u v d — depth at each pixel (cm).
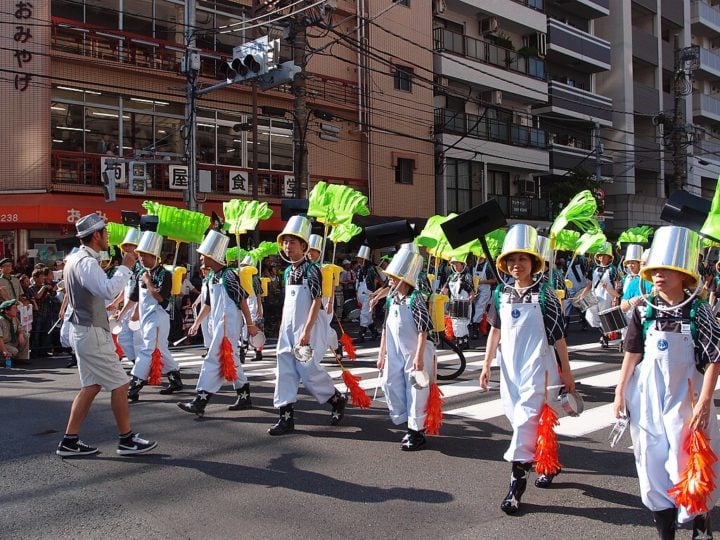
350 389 698
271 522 437
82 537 413
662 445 368
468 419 716
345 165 2528
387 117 2605
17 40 1900
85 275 547
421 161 2722
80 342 564
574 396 469
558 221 849
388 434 657
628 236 1309
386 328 621
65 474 534
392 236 882
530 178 3294
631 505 466
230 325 736
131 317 839
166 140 2161
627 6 3791
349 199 806
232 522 437
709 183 4625
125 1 2084
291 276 666
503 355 480
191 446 614
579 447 610
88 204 1922
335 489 499
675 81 3086
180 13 2198
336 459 574
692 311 367
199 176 2050
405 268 592
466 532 421
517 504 453
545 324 464
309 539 410
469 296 1245
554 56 3400
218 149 2262
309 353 630
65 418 730
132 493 491
